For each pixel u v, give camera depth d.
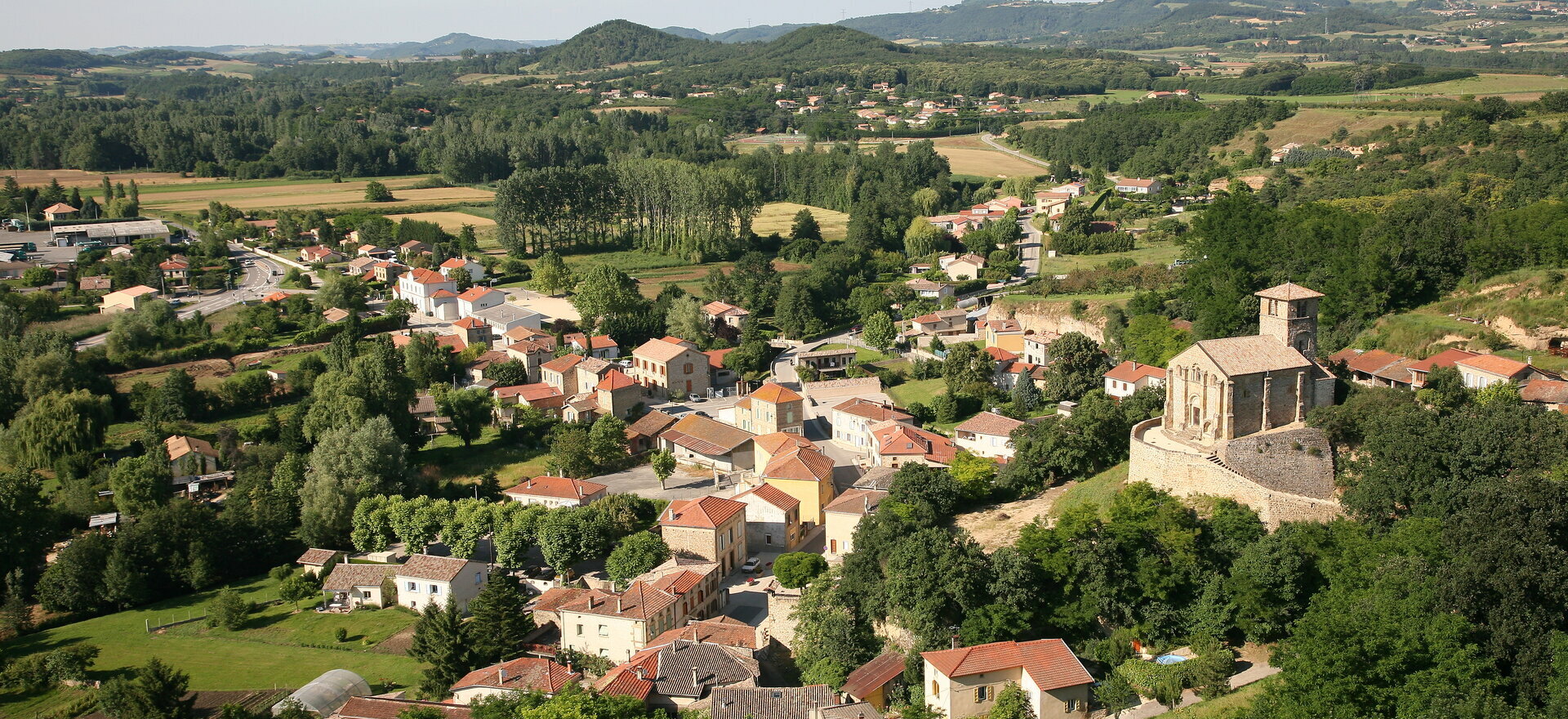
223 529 162.62
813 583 124.69
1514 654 87.75
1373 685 86.69
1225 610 104.94
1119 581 108.81
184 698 118.38
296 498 174.12
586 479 185.00
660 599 127.56
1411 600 89.88
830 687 107.94
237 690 124.19
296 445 197.50
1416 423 110.00
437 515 157.75
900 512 131.12
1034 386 195.75
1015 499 141.75
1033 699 98.00
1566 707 78.44
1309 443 116.75
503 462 196.75
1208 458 116.25
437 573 145.25
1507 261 173.75
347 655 132.50
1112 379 185.38
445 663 120.94
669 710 108.69
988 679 99.44
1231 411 118.56
